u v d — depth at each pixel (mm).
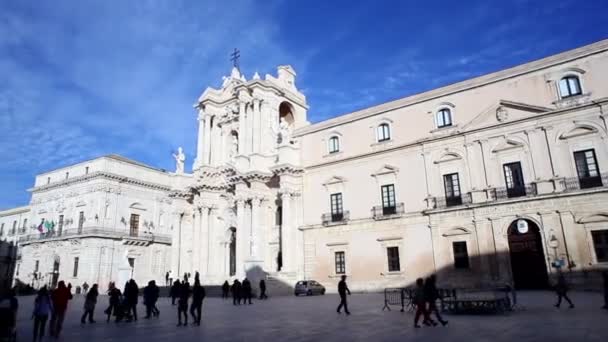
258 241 35375
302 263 34500
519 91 27188
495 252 26000
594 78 24828
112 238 49406
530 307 16125
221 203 41438
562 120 25219
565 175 24656
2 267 61562
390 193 31344
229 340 10805
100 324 15500
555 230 24297
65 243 50750
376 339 10227
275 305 22469
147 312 17656
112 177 50625
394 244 30234
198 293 14852
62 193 53719
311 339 10508
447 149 29141
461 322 12836
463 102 29281
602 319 12008
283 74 43781
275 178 37188
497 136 27281
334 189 34094
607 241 22781
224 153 43219
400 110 32062
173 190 43625
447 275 27453
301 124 44500
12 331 10711
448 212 28156
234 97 43125
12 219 63719
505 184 26562
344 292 16641
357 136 33938
